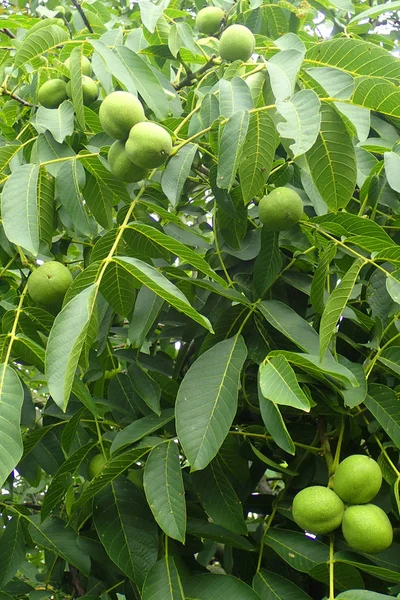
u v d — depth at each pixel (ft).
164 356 7.18
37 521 6.21
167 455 5.41
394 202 6.83
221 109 5.41
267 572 5.36
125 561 5.41
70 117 6.23
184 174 5.75
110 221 6.38
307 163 5.72
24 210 5.33
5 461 4.40
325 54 5.74
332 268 6.86
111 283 5.86
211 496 5.67
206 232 8.86
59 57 7.04
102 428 6.68
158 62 7.79
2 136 7.18
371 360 6.13
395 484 5.39
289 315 5.93
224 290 6.12
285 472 5.93
